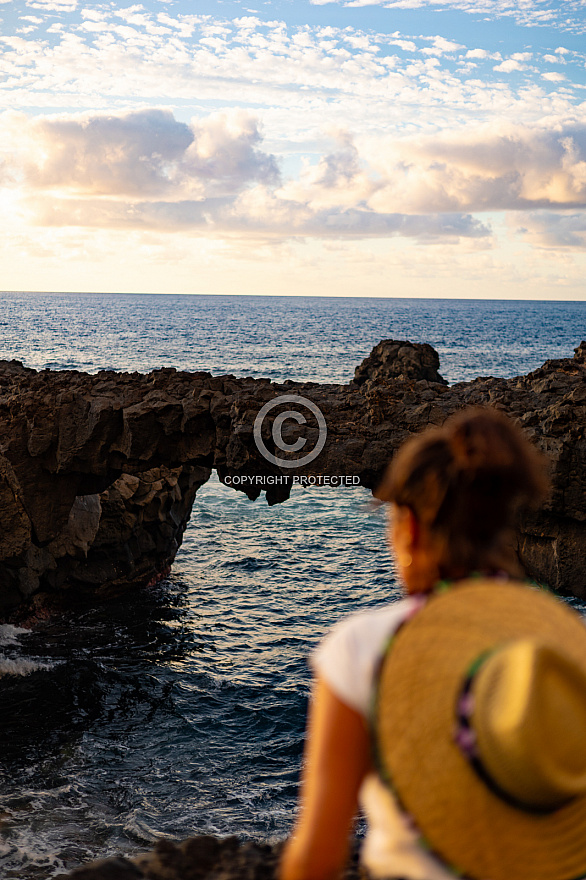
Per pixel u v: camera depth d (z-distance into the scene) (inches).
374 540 1519.4
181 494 1322.6
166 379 993.5
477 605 61.8
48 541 1022.4
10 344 5679.1
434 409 845.2
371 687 60.3
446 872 61.1
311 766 62.7
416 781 57.2
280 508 1804.9
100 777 687.7
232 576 1301.7
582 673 54.0
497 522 66.0
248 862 115.2
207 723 794.2
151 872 112.1
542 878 57.4
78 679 892.6
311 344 6392.7
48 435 968.9
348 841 60.2
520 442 66.9
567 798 53.7
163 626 1074.7
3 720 792.3
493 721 52.9
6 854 561.6
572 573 738.8
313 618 1107.9
